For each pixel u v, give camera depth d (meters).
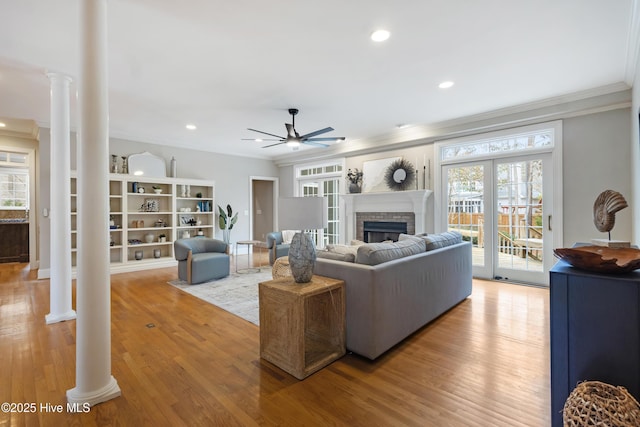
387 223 6.10
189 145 6.84
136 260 5.84
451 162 5.25
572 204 4.09
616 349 1.33
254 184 9.20
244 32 2.52
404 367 2.26
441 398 1.89
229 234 7.42
